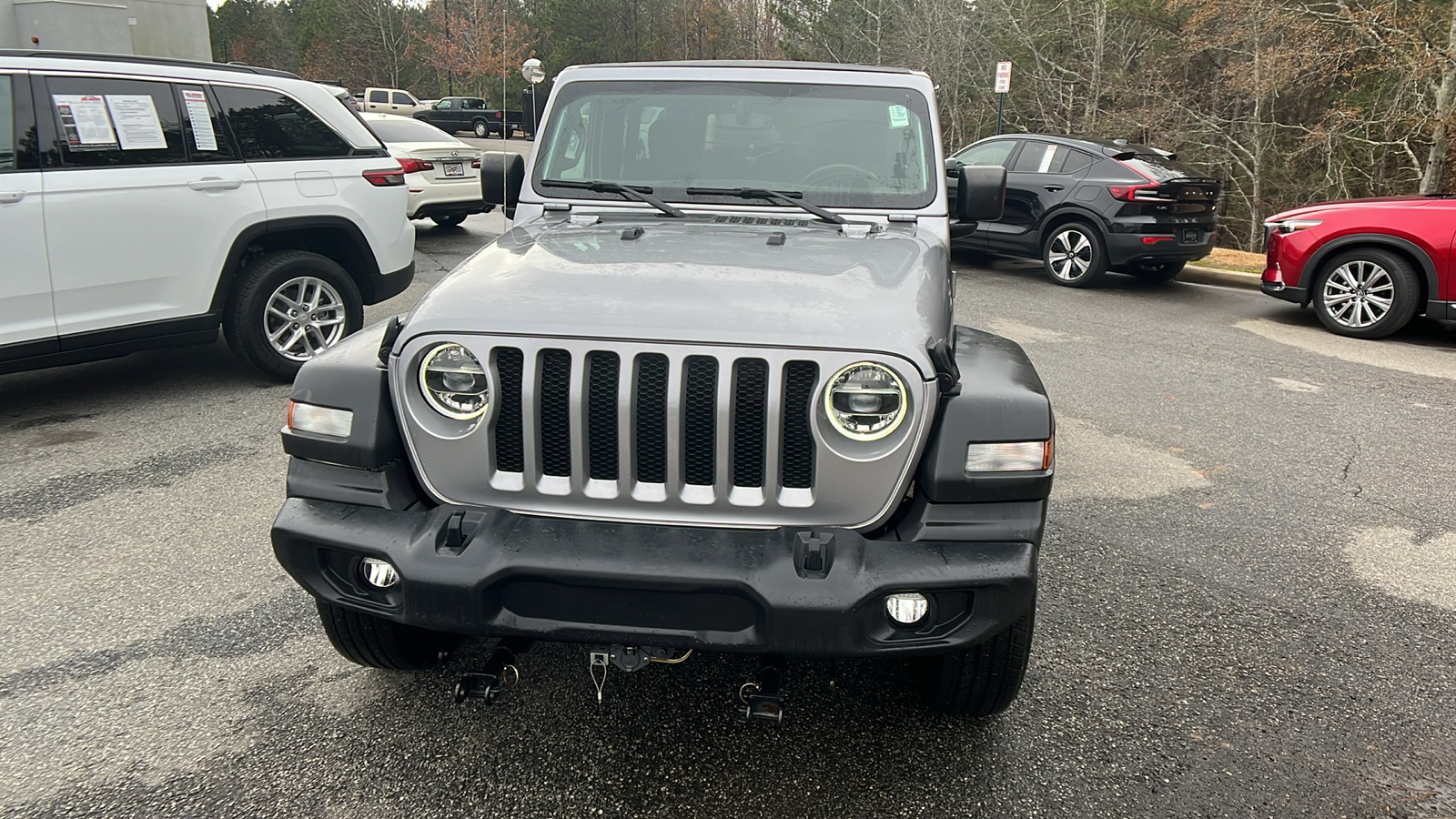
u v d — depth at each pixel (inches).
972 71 1147.9
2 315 189.0
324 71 2696.9
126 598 136.6
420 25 2481.5
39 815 93.4
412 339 91.8
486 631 88.3
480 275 101.7
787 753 105.6
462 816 94.5
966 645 88.4
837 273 103.0
